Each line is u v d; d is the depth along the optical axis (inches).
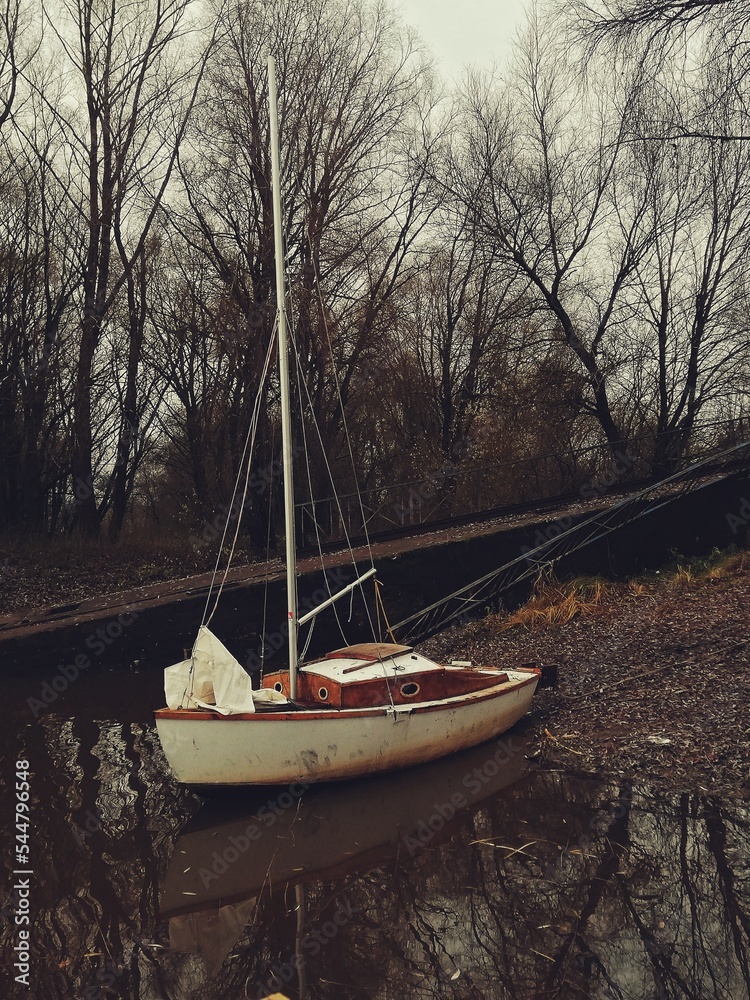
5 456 1057.5
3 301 1058.1
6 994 217.5
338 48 908.6
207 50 903.7
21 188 1094.4
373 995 210.1
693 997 200.4
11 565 821.2
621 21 483.2
